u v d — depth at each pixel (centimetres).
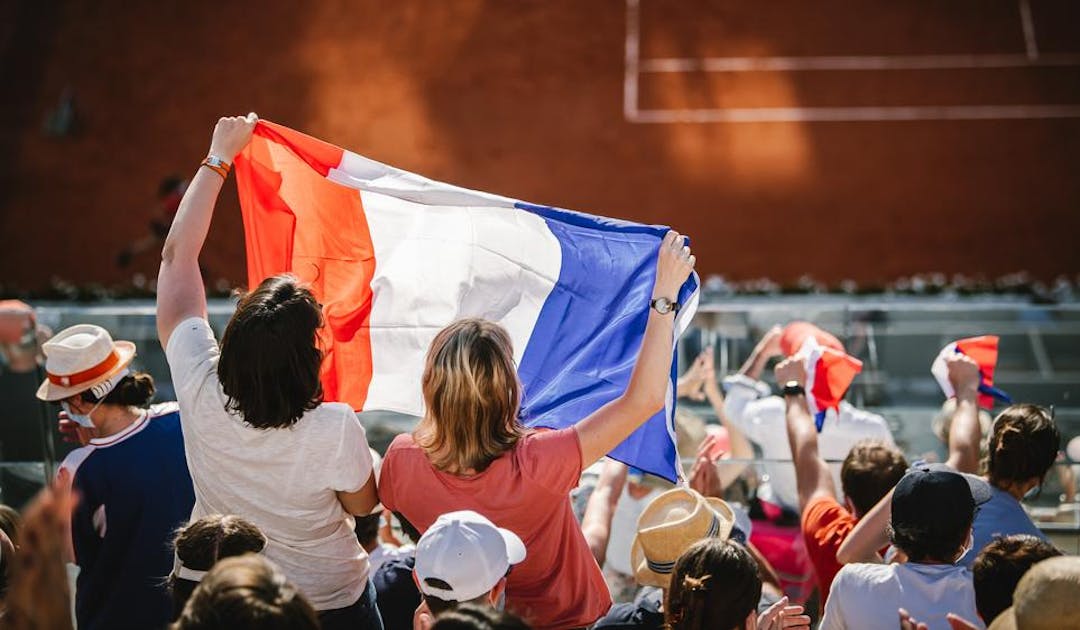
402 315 685
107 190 2848
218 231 2700
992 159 2756
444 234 693
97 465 645
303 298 544
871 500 685
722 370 1181
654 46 3067
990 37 2997
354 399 680
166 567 645
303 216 698
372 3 3222
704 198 2727
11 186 2859
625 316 661
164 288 609
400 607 641
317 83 3052
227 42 3148
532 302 678
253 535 523
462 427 524
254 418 536
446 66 3073
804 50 3017
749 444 1014
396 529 894
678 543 596
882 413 1060
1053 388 1243
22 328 1002
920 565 579
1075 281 2534
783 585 795
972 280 2498
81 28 3180
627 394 546
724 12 3125
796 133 2834
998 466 659
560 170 2816
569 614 564
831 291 2262
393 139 2917
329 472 548
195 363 567
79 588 655
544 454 532
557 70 3039
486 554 493
